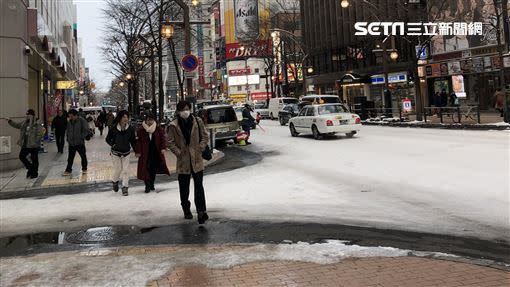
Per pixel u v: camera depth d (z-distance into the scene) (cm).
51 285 470
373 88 4438
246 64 9119
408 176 1060
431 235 618
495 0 2342
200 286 450
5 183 1247
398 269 481
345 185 1002
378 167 1217
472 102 3256
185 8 1767
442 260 509
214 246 596
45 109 3195
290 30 5384
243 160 1576
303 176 1151
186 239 645
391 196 870
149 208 871
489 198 804
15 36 1560
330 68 5256
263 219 746
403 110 3142
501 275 457
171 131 740
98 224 764
